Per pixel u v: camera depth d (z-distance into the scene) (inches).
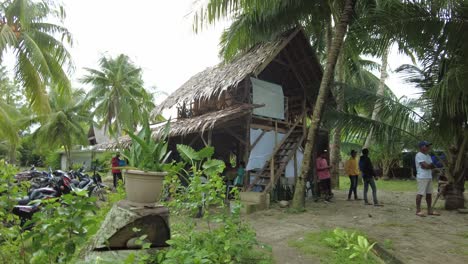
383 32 334.0
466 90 299.6
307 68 473.4
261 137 432.1
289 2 384.8
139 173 145.8
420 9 315.0
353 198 455.2
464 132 353.7
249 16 396.8
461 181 360.2
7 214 154.7
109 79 1030.4
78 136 1109.1
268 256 188.2
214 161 185.8
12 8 477.4
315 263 183.0
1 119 514.6
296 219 307.0
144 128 162.2
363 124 401.1
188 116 526.3
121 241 144.5
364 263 178.2
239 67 423.2
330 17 448.5
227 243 146.4
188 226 182.4
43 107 498.6
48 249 106.1
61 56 567.5
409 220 297.7
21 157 1503.4
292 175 464.8
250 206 342.6
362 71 772.0
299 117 479.8
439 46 336.5
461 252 205.3
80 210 109.1
